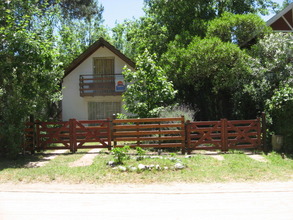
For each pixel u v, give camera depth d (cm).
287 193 618
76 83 1922
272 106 1112
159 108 1233
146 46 2080
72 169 821
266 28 1519
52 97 1414
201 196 602
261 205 541
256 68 1316
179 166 817
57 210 524
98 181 718
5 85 1098
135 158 909
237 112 1349
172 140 1172
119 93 1833
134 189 656
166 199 584
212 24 1606
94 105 1923
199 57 1422
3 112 1051
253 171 792
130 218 481
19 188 675
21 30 1030
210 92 1625
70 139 1134
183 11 1991
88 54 1880
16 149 1009
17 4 1145
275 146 1089
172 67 1553
